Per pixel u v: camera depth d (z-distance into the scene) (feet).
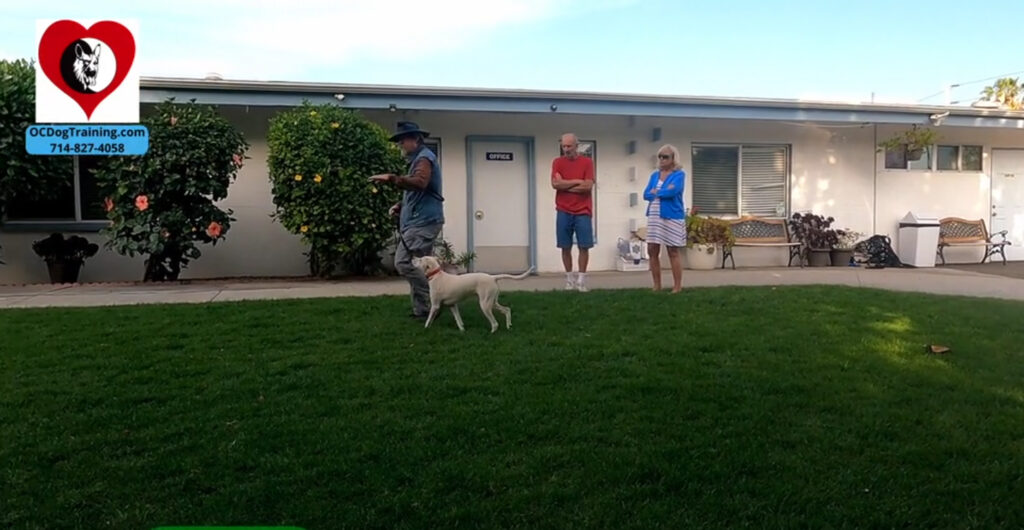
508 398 11.51
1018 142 39.96
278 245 31.35
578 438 9.80
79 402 11.25
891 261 35.24
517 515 7.61
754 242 35.04
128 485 8.30
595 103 30.91
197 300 21.50
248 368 13.28
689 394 11.73
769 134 36.22
